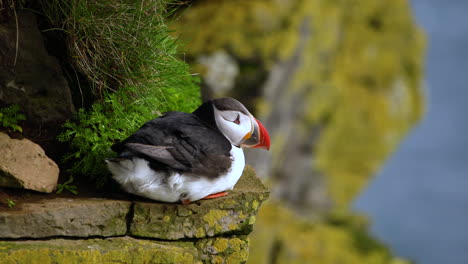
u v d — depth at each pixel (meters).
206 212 5.33
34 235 4.72
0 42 5.47
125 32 5.84
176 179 4.73
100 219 4.98
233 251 5.54
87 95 6.10
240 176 5.57
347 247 15.01
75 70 5.93
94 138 5.63
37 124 5.66
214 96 11.73
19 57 5.55
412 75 17.48
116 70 6.04
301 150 14.46
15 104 5.55
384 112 16.00
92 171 5.52
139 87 6.19
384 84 16.27
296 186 14.78
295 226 14.31
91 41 5.77
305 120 14.02
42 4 5.77
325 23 14.00
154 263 5.04
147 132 4.85
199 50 11.77
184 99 7.41
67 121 5.77
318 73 14.09
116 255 4.86
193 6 12.34
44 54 5.70
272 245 13.34
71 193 5.26
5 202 4.80
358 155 15.61
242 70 12.06
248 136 5.37
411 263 16.31
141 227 5.12
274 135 13.38
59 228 4.82
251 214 5.59
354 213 16.52
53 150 5.66
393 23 16.59
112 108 5.96
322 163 14.88
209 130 5.14
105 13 5.86
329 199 15.33
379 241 16.23
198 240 5.39
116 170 4.74
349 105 15.17
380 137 15.96
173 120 5.11
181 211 5.21
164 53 6.41
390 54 16.42
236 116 5.32
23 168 4.97
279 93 12.84
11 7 5.54
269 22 12.49
